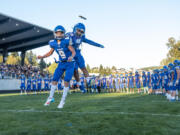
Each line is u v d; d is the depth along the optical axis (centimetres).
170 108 442
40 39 3044
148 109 430
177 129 244
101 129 247
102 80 1877
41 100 830
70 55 454
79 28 434
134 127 255
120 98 855
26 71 3062
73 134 225
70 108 464
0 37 2853
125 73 1617
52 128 253
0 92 2264
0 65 2820
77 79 522
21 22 2375
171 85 699
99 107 479
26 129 249
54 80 492
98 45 512
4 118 328
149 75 1314
